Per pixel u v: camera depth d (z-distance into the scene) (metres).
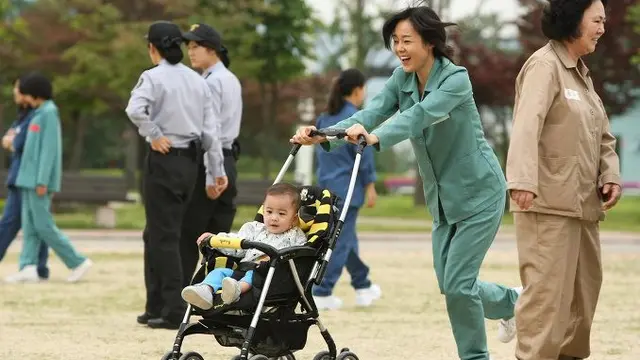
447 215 10.02
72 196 33.75
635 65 47.88
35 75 19.00
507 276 21.19
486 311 10.95
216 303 9.20
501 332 11.34
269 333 9.34
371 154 16.09
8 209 19.25
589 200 9.50
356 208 16.08
